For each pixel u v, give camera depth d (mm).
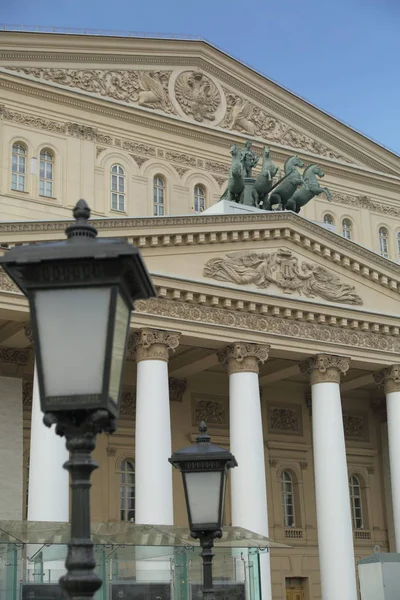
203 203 49250
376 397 51438
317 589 45938
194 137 49500
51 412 7648
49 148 44781
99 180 45875
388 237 56688
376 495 50250
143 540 27766
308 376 39781
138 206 46844
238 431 35938
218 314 36656
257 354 37031
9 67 44625
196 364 41531
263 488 35344
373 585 35375
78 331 7660
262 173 40250
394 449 40344
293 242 39406
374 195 56562
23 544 25500
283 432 47719
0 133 43438
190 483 15008
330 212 54219
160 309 35281
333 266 40469
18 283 7898
